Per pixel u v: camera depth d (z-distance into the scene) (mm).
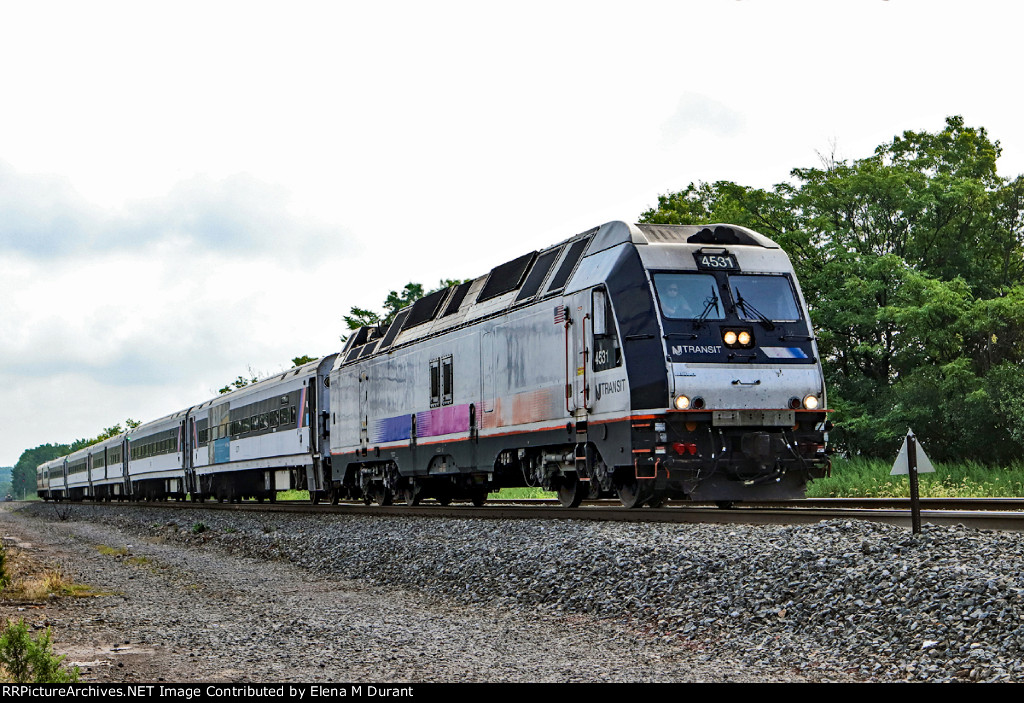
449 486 22922
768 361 14070
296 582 15336
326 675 8219
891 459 29766
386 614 11680
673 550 11125
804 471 14398
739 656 8375
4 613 12383
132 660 9016
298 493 55406
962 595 7965
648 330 13945
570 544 12711
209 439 39875
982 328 28969
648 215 38406
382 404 23266
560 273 16312
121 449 55062
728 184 34844
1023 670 6801
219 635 10336
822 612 8656
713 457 13844
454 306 20406
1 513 58375
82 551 23219
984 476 23625
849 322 30406
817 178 33781
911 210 32406
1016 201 34156
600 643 9312
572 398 15430
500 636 9898
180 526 27578
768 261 14906
